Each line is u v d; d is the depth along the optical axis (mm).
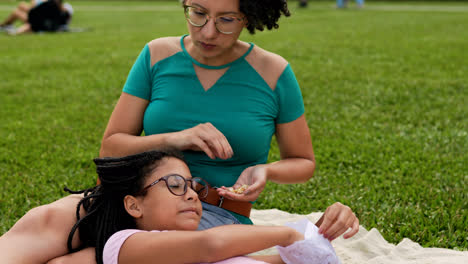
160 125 2680
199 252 2127
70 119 7105
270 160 5547
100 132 6520
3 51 12867
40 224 2301
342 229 2363
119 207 2389
